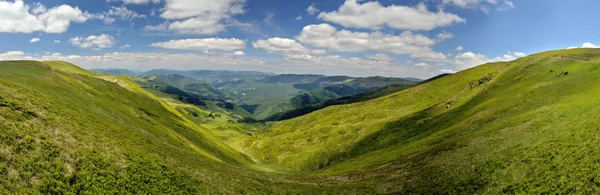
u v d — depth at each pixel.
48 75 98.19
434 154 67.69
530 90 103.38
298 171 133.12
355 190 53.12
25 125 30.64
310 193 51.44
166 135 80.50
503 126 67.19
